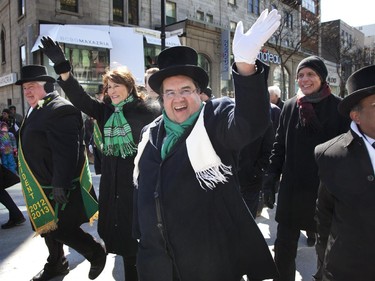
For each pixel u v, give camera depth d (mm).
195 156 1696
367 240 1705
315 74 2801
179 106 1809
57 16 15719
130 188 2744
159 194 1764
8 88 20172
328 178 1867
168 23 19984
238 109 1511
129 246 2754
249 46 1418
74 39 14523
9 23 19203
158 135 1945
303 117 2803
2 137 6352
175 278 1870
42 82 3195
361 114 1759
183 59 1812
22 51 17656
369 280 1711
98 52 15578
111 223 2799
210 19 22609
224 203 1759
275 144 3172
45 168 3072
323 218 2025
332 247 1850
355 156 1778
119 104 2809
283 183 2928
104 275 3473
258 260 1801
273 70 25609
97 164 3500
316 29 23984
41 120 3016
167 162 1784
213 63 20828
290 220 2855
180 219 1740
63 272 3443
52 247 3326
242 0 25000
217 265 1736
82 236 3158
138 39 16422
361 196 1726
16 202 6133
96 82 15484
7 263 3725
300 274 3455
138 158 2041
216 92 21047
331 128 2736
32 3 15578
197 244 1731
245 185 3547
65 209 3072
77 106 2941
